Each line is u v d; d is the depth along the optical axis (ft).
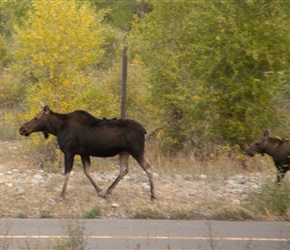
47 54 165.78
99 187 132.16
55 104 164.04
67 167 130.11
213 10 165.78
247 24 162.40
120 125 129.18
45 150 167.12
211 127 169.07
